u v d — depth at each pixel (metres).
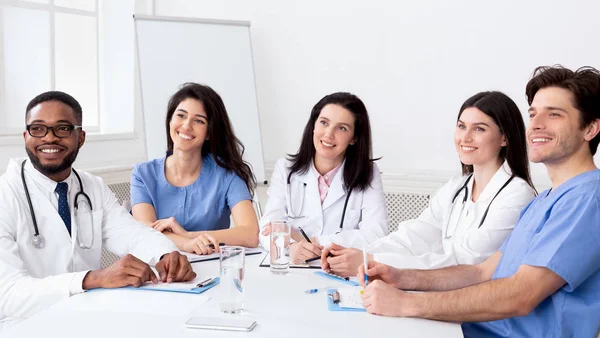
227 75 3.80
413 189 3.73
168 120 2.60
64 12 3.74
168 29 3.73
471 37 3.58
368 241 2.39
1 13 3.34
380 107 3.82
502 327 1.66
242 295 1.51
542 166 3.46
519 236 1.70
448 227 2.18
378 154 3.85
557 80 1.62
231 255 1.49
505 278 1.53
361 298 1.62
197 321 1.41
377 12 3.77
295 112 4.03
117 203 2.17
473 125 2.10
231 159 2.65
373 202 2.54
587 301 1.51
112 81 4.11
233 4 4.11
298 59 3.99
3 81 3.37
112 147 3.91
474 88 3.61
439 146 3.71
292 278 1.86
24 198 1.92
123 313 1.48
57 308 1.51
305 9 3.94
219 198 2.62
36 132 1.89
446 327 1.44
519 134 2.08
